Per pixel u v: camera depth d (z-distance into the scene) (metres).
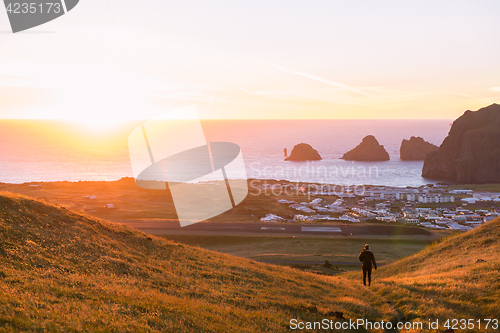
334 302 12.72
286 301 11.94
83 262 12.59
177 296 10.97
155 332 7.17
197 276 14.20
